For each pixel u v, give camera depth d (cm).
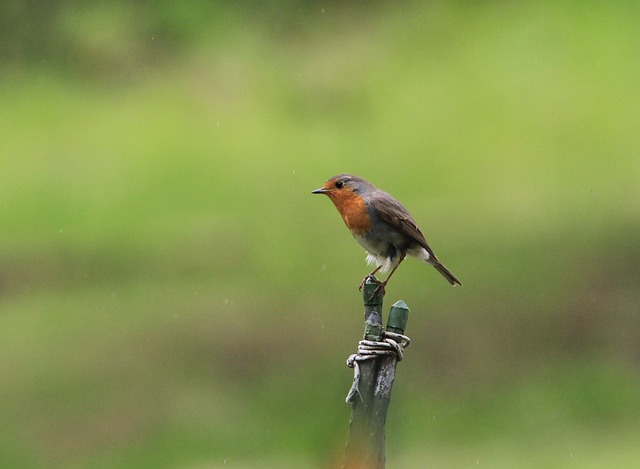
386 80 2347
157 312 1612
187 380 1385
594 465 1116
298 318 1578
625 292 1633
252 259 1861
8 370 1395
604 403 1331
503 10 2489
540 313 1572
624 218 1925
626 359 1434
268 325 1553
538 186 2080
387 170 2152
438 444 1234
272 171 2117
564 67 2345
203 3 2367
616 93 2281
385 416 451
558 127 2242
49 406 1328
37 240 1939
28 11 2102
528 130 2230
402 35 2459
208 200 2058
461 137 2233
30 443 1233
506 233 1906
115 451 1212
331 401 1341
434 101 2292
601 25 2389
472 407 1312
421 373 1413
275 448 1211
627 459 1137
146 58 2253
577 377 1407
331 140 2205
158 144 2127
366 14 2514
